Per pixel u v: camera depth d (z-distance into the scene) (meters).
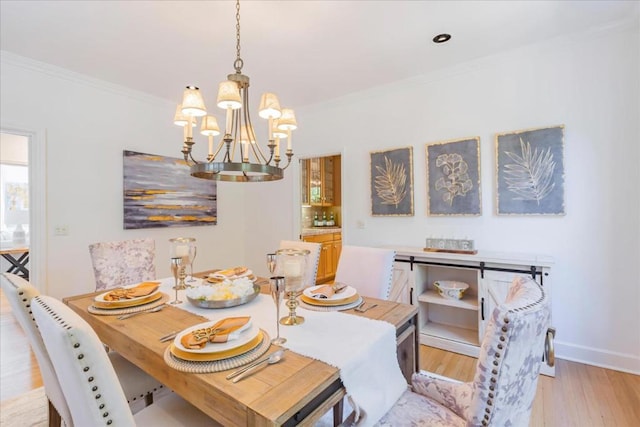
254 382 0.92
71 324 0.77
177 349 1.07
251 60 2.73
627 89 2.24
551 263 2.22
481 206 2.80
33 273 2.76
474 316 2.89
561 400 1.96
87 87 3.06
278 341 1.17
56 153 2.87
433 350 2.68
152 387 1.56
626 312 2.27
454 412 1.20
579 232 2.41
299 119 3.97
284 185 4.19
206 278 2.14
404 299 2.84
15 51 2.55
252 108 4.04
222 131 4.29
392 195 3.27
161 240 3.68
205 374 0.96
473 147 2.82
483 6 2.05
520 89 2.62
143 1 1.95
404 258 2.84
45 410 1.91
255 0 1.94
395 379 1.27
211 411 0.91
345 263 2.19
